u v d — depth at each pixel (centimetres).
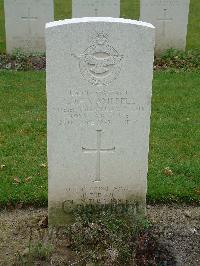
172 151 288
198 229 227
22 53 442
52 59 196
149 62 199
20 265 202
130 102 205
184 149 291
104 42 195
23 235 220
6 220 230
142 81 202
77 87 201
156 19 458
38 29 445
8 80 385
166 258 206
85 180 217
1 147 287
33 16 440
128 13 650
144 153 214
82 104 204
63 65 197
